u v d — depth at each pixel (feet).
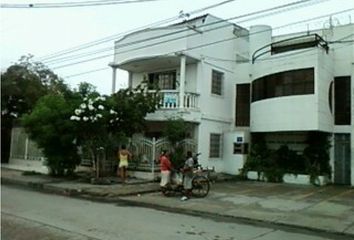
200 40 79.10
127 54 83.61
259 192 59.31
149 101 71.41
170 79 85.35
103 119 64.64
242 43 90.79
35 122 70.03
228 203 48.21
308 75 70.59
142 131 73.15
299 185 70.44
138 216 38.14
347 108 74.54
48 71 111.24
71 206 43.16
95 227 31.86
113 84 86.63
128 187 59.11
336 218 40.16
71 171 73.31
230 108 86.99
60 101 69.56
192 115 75.82
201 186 54.24
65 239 27.58
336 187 68.69
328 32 77.87
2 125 100.83
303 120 70.38
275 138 82.02
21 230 30.22
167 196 53.11
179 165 66.33
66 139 66.74
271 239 30.76
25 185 64.44
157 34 79.00
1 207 41.14
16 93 100.27
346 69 75.15
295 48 75.66
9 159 98.22
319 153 74.59
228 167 82.69
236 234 31.91
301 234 33.58
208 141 80.02
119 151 69.10
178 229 32.65
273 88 75.36
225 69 85.71
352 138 72.43
